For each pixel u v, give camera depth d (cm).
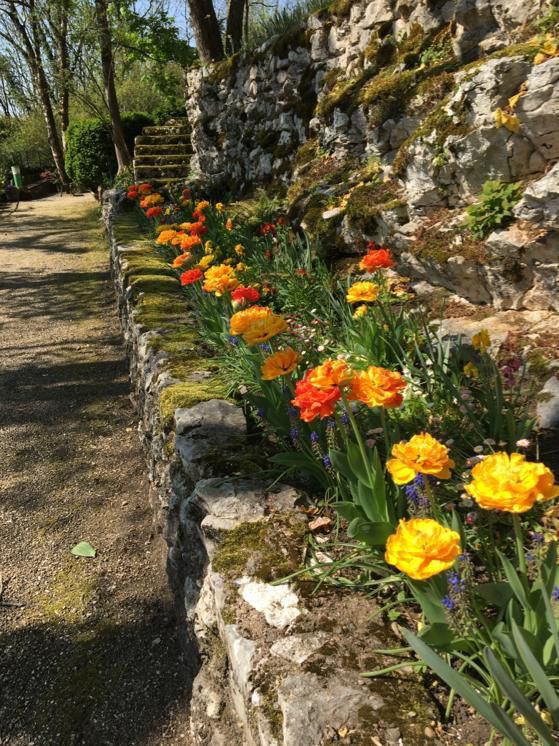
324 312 376
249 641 167
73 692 263
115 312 775
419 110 400
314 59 615
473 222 328
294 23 719
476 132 323
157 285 538
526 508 109
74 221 1541
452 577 135
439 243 350
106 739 242
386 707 140
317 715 139
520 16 354
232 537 210
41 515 385
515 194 313
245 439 274
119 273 659
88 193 2309
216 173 929
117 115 1448
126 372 594
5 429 492
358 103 475
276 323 221
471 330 319
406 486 174
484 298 342
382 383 161
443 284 371
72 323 743
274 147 711
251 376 315
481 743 131
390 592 181
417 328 310
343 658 156
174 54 1486
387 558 117
